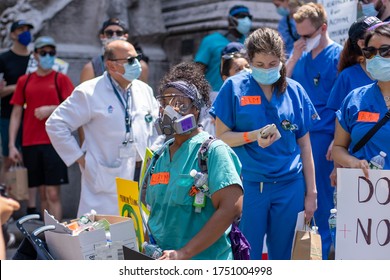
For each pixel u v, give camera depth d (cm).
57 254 913
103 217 983
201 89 887
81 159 1290
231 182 836
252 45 1114
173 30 2219
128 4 2164
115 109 1280
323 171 1411
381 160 1034
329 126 1412
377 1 1370
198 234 836
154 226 891
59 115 1284
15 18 1992
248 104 1141
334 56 1436
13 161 1808
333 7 1559
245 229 1160
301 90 1177
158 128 878
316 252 1075
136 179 1309
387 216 1005
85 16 2088
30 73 1814
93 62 1669
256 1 2103
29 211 1844
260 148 1146
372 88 1062
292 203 1159
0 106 1895
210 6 2111
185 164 859
